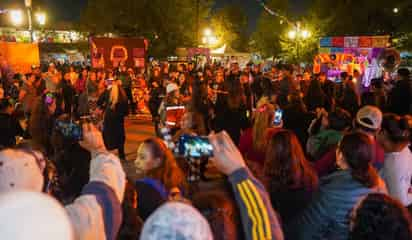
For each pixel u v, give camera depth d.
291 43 35.59
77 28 33.56
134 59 16.73
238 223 1.93
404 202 3.17
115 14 25.34
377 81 10.07
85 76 14.30
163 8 25.58
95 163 2.03
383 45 16.09
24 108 8.99
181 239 1.17
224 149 1.97
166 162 3.11
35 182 1.69
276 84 9.95
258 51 49.00
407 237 1.62
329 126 4.44
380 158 3.22
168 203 1.29
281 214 2.76
